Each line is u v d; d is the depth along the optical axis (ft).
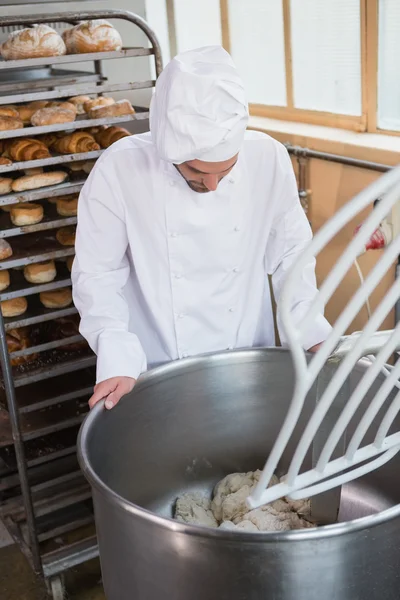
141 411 4.17
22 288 6.00
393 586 2.92
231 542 2.70
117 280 4.66
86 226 4.56
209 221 4.49
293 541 2.66
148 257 4.63
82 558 6.23
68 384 6.57
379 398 2.67
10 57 6.20
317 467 2.80
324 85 7.88
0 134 5.49
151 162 4.38
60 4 7.66
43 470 6.88
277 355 4.32
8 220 6.07
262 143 4.59
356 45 7.29
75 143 6.00
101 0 7.99
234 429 4.46
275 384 4.39
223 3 9.07
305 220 4.83
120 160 4.42
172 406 4.30
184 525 2.77
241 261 4.73
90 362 6.34
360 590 2.84
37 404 6.21
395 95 7.02
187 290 4.67
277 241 4.84
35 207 5.93
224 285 4.74
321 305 2.32
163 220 4.47
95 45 6.30
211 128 3.68
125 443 4.09
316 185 7.47
